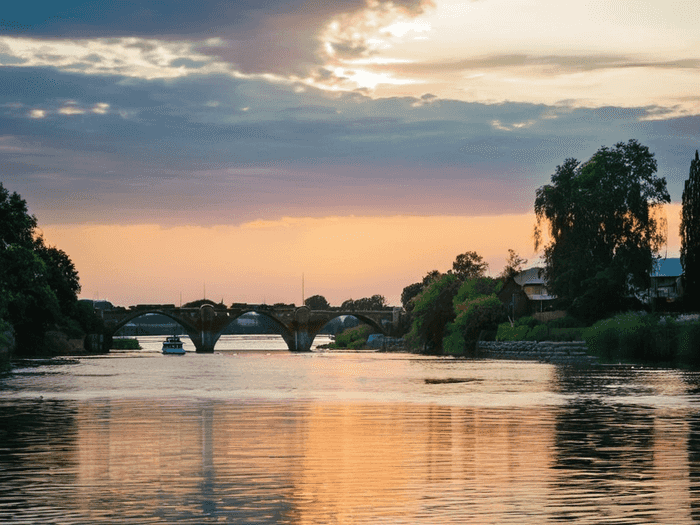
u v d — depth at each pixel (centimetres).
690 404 5659
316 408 5500
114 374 10556
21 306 17200
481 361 15100
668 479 3005
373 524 2416
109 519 2461
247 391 7162
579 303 15288
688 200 14188
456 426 4462
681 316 13112
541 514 2514
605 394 6512
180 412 5259
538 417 4878
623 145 15788
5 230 15212
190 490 2845
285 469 3216
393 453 3569
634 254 15062
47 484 2934
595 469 3195
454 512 2544
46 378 9481
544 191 15988
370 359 17300
